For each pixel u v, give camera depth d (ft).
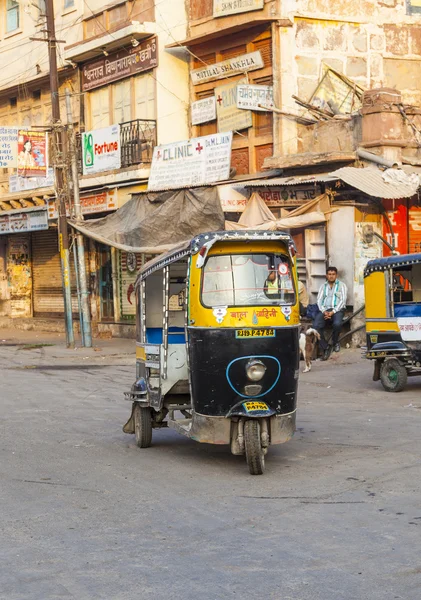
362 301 62.44
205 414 28.89
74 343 79.41
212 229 67.62
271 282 29.32
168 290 31.83
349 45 74.38
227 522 22.84
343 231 62.59
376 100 63.26
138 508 24.66
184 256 30.17
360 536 21.02
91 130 92.89
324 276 64.44
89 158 90.22
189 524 22.79
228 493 26.03
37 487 27.71
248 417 28.22
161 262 32.27
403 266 45.73
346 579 18.02
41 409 44.62
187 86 83.71
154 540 21.45
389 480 26.73
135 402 34.30
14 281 112.98
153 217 70.79
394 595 17.04
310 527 22.02
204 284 29.01
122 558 20.10
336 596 17.08
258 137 74.79
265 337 28.68
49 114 104.06
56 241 105.29
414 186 59.06
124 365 66.18
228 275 29.17
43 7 101.09
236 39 76.43
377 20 75.51
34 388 53.36
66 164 77.20
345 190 63.41
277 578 18.26
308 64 72.69
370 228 62.54
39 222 99.04
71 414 42.78
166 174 79.77
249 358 28.53
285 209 65.92
